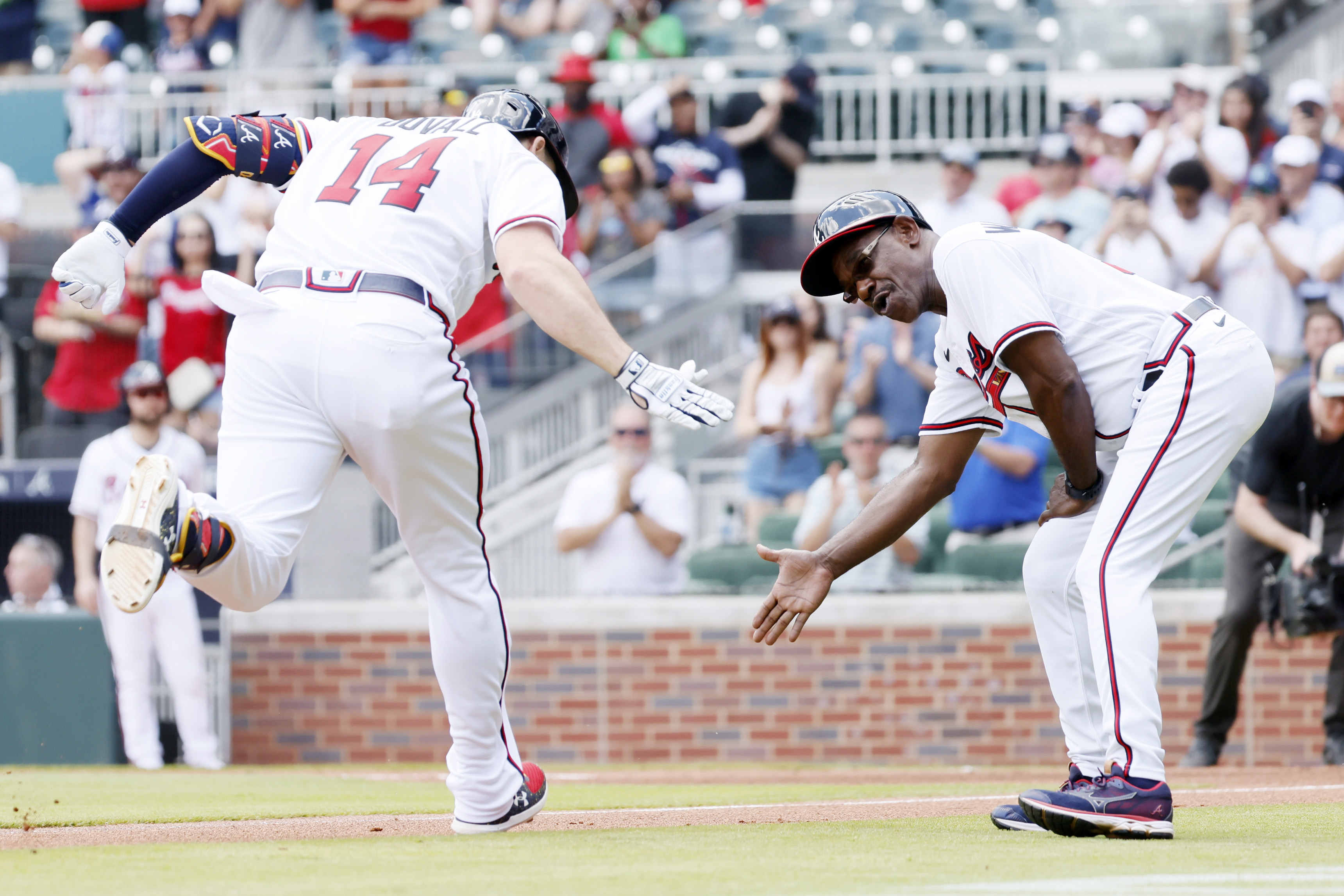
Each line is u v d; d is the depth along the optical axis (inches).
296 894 326.3
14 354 1485.0
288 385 424.5
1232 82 1459.2
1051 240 484.1
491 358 1428.4
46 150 1722.4
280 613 1311.5
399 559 1334.9
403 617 1301.7
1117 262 1353.3
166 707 1283.2
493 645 461.7
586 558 1300.4
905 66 1841.8
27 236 1503.4
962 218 1471.5
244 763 1302.9
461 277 449.1
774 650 1261.1
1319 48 1791.3
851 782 898.1
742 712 1262.3
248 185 1555.1
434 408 428.8
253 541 410.3
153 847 445.7
